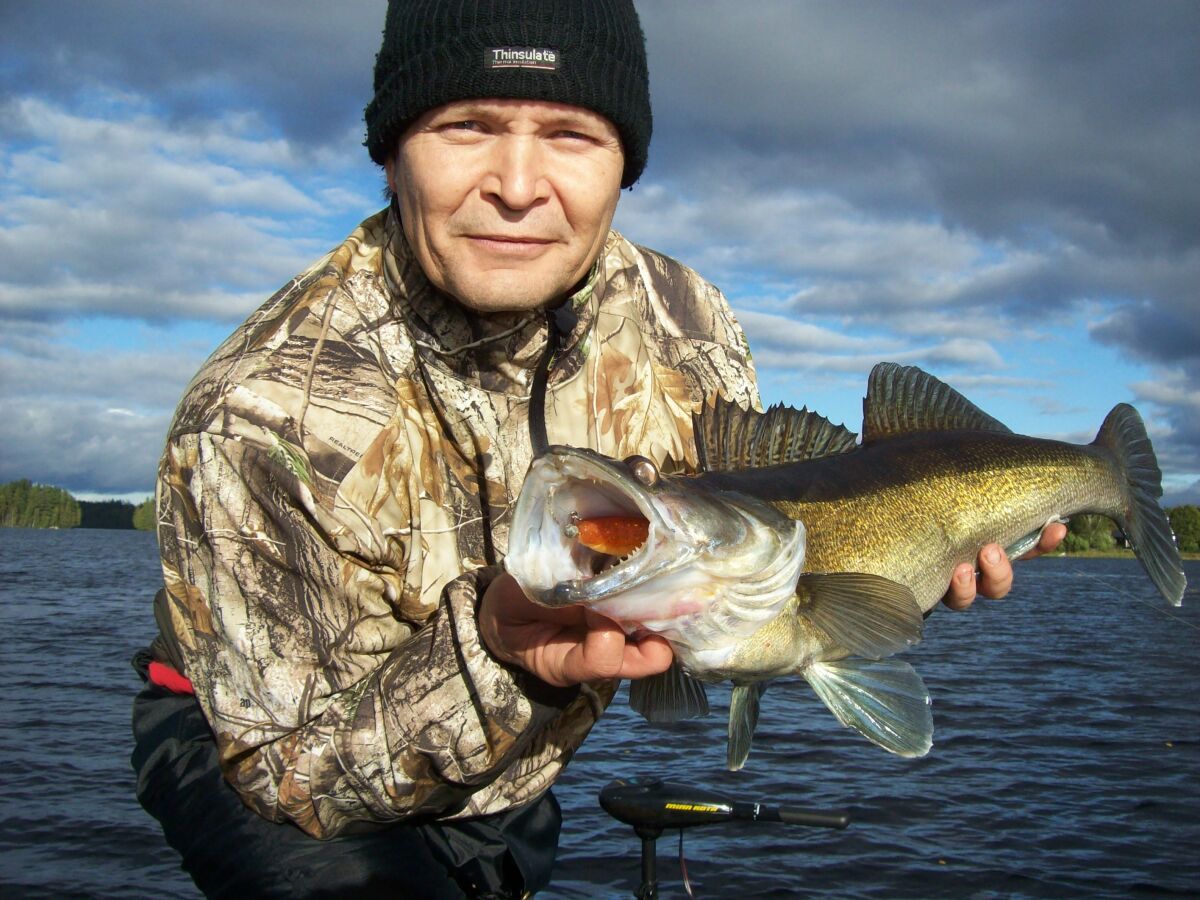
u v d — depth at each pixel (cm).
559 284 68
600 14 65
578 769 219
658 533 58
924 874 160
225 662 65
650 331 86
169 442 67
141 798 80
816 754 237
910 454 98
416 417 70
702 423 84
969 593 96
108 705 291
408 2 66
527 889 78
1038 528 109
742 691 80
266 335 68
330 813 66
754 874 159
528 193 64
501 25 62
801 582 74
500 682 63
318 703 65
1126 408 125
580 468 56
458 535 71
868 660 80
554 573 56
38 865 158
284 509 64
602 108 65
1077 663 433
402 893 71
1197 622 678
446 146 65
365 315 71
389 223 72
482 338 70
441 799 67
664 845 170
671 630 62
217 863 73
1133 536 122
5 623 539
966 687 358
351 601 66
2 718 271
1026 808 198
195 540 65
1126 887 156
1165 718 297
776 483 85
